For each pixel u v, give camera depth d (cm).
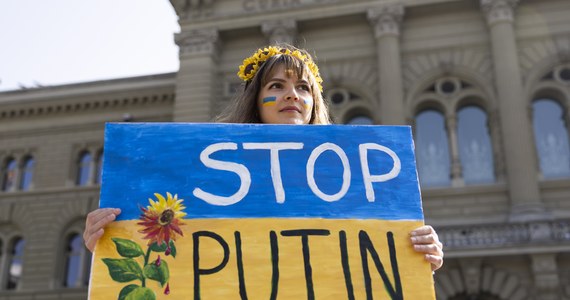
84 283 2580
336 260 255
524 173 2022
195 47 2492
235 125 287
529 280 1930
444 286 1972
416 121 2312
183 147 279
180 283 246
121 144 278
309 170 278
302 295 247
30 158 2917
